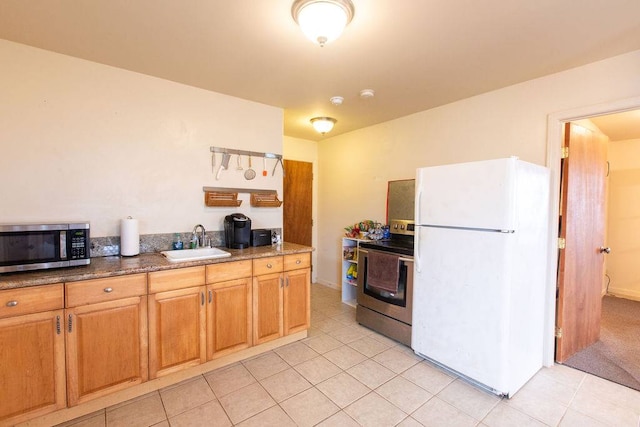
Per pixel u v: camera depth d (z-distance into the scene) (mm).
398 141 3592
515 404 1942
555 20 1662
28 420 1642
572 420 1793
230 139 2906
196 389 2076
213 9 1604
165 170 2564
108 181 2314
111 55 2135
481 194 2070
